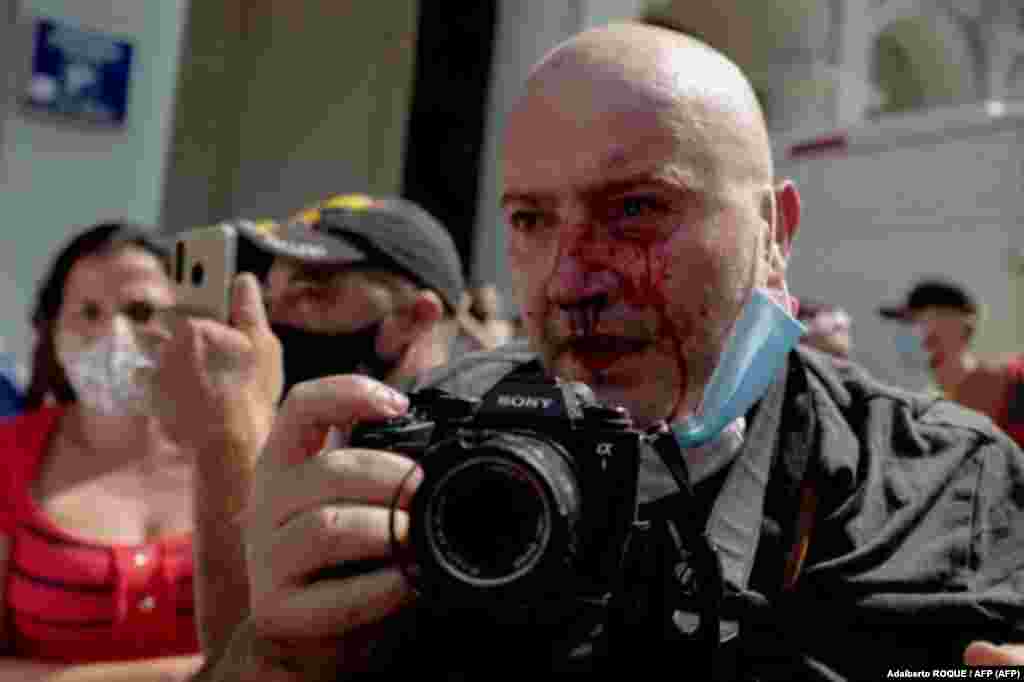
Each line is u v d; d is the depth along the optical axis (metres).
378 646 1.06
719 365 1.06
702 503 1.09
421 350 1.96
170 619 2.12
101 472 2.23
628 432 0.92
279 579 1.00
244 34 9.42
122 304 2.26
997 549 1.11
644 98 1.03
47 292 2.37
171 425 1.57
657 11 10.02
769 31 10.16
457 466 0.86
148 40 5.10
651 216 1.04
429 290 1.98
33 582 2.10
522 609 0.88
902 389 1.29
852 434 1.18
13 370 3.82
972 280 5.00
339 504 0.99
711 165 1.04
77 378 2.24
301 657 1.02
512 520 0.86
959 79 12.34
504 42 7.04
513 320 4.19
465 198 7.07
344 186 8.26
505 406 0.95
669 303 1.04
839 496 1.13
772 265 1.15
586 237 1.05
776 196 1.16
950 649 1.04
